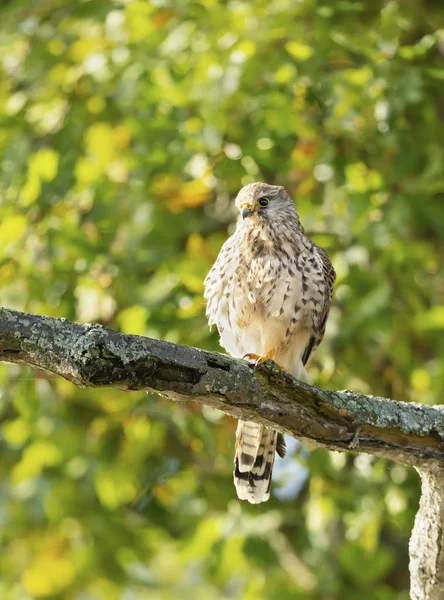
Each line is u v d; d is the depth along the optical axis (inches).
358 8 428.1
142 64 434.9
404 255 420.8
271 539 454.6
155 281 433.4
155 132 439.5
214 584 483.5
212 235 465.7
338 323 415.8
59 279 445.1
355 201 406.0
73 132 460.4
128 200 454.6
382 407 238.7
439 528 239.8
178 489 464.4
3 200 447.5
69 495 469.1
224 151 444.8
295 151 433.7
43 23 495.5
